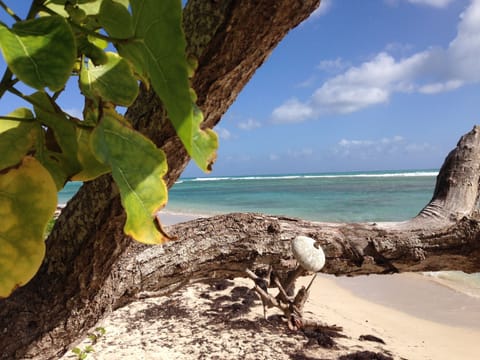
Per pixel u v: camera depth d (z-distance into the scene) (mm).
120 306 1917
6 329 1536
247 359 4602
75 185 45000
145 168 525
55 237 1571
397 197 28938
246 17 1117
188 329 5336
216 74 1224
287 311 2500
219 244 2137
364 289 9562
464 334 6613
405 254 2369
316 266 2156
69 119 556
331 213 20750
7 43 407
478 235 2316
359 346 5344
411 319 7453
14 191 530
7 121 622
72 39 429
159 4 370
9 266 518
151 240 501
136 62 507
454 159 2738
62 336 1634
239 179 110875
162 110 1312
